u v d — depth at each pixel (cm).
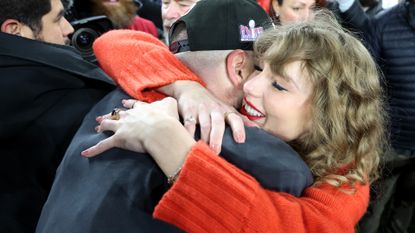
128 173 66
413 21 176
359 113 75
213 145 68
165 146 65
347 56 74
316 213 66
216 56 83
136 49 90
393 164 191
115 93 89
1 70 97
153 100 82
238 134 69
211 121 72
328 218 66
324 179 74
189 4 146
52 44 106
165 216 60
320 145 76
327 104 73
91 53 139
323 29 75
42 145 100
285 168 66
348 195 73
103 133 75
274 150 69
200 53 84
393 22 182
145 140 67
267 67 77
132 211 63
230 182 61
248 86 77
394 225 198
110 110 82
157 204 63
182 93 79
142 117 71
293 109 74
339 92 73
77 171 73
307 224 64
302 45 72
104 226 62
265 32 81
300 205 65
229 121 73
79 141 79
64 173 75
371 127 77
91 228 62
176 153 65
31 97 98
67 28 117
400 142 191
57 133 101
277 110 75
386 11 187
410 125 188
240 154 67
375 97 77
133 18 183
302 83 72
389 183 188
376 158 83
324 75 71
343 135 74
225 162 64
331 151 75
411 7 177
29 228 101
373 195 129
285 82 73
